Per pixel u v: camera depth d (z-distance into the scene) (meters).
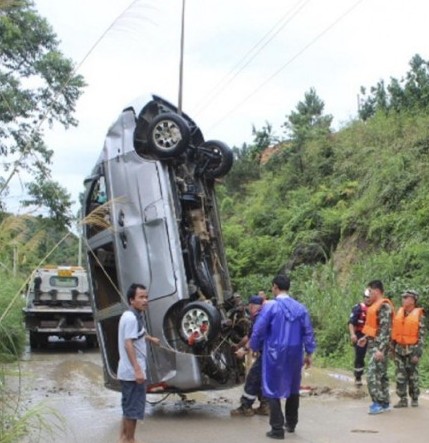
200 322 8.98
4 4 6.02
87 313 20.36
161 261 9.38
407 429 8.45
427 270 15.83
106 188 10.02
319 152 27.03
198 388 9.12
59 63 14.28
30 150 6.17
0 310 6.64
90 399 11.30
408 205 19.25
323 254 22.39
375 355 9.49
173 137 9.59
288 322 8.05
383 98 27.84
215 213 10.95
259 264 24.77
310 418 9.27
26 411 6.73
